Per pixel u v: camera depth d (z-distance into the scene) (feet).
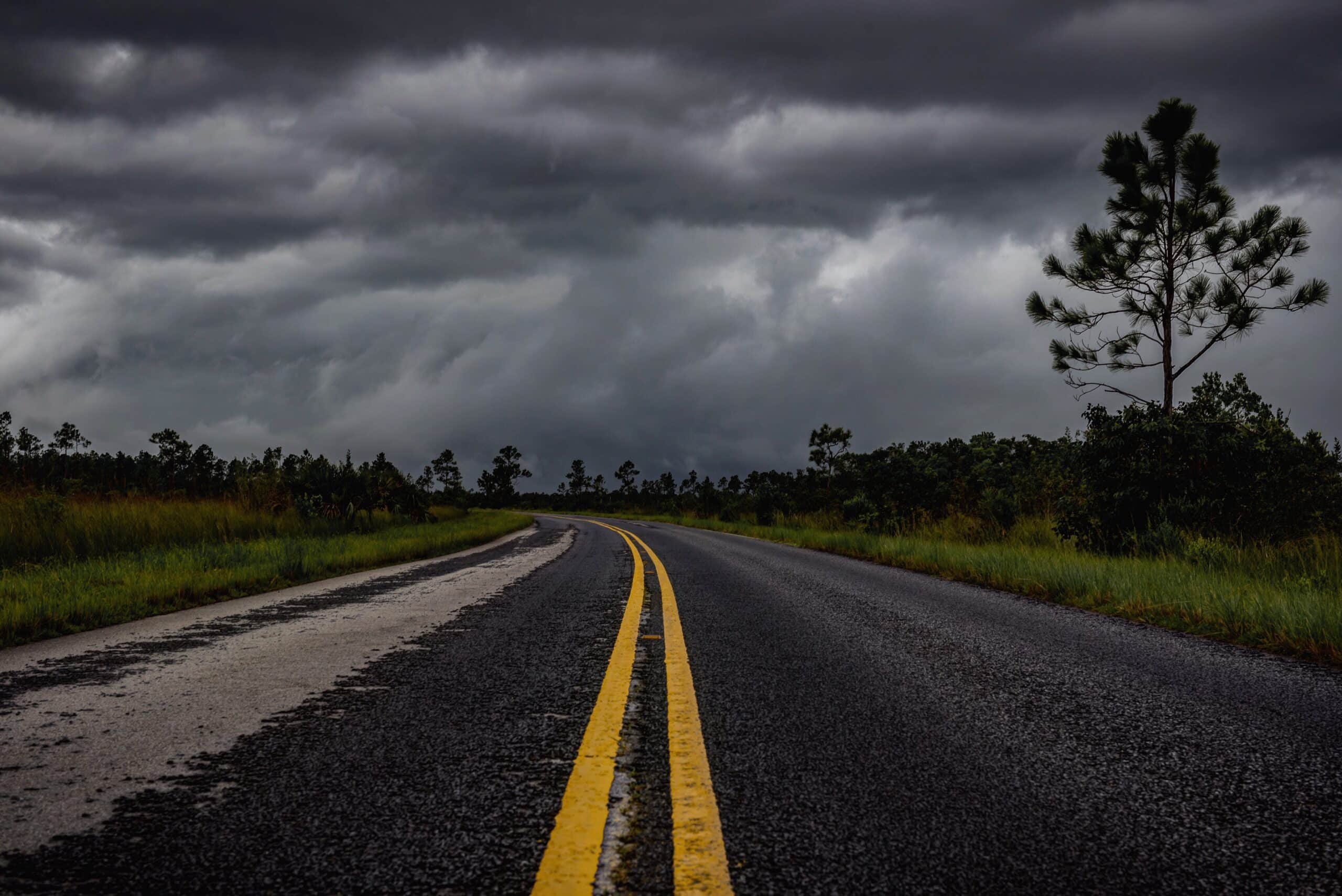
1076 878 6.08
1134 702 11.76
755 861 6.29
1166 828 7.08
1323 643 15.76
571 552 50.39
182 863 6.18
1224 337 48.52
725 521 132.57
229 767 8.53
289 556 33.73
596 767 8.57
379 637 17.29
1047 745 9.53
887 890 5.84
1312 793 8.02
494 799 7.61
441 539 56.65
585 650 15.71
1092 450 42.24
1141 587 24.02
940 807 7.50
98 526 41.47
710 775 8.31
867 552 49.24
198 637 17.26
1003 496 58.80
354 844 6.56
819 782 8.14
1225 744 9.66
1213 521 38.34
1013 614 21.57
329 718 10.54
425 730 9.96
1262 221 47.67
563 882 5.90
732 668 13.99
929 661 14.67
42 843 6.54
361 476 67.31
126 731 9.90
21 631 17.93
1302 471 38.47
